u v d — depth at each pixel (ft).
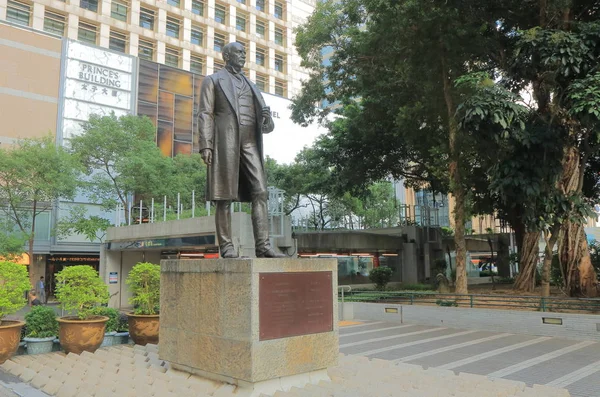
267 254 23.13
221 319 21.13
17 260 82.43
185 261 23.29
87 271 33.68
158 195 92.99
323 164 92.58
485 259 124.26
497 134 45.24
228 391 19.89
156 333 35.17
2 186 78.48
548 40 44.32
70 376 25.09
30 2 116.47
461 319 50.90
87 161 90.48
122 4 133.59
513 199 50.98
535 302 48.88
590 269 56.70
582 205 48.80
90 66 115.96
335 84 75.31
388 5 54.44
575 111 41.29
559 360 33.63
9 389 24.25
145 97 125.08
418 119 66.23
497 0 53.98
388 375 23.98
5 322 31.42
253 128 24.36
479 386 22.81
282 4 178.70
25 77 106.32
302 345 21.50
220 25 155.22
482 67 65.21
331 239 83.15
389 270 77.20
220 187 23.08
